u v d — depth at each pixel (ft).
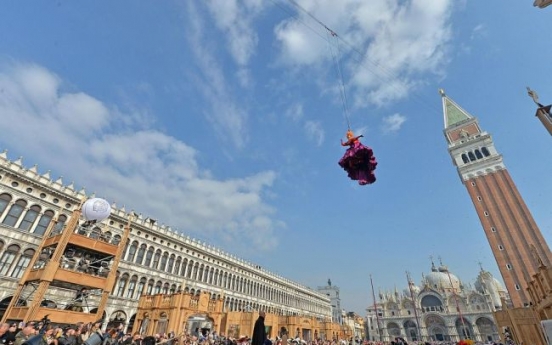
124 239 82.38
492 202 234.99
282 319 162.40
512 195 230.48
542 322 54.19
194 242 191.52
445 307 333.83
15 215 111.14
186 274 177.68
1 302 99.81
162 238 167.94
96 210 75.92
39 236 115.44
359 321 392.06
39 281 64.95
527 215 217.15
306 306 314.35
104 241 78.23
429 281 388.37
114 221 144.87
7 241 106.11
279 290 274.57
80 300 74.28
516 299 194.59
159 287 157.28
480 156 262.06
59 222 123.65
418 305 353.51
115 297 132.87
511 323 110.22
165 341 63.21
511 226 218.38
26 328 36.99
